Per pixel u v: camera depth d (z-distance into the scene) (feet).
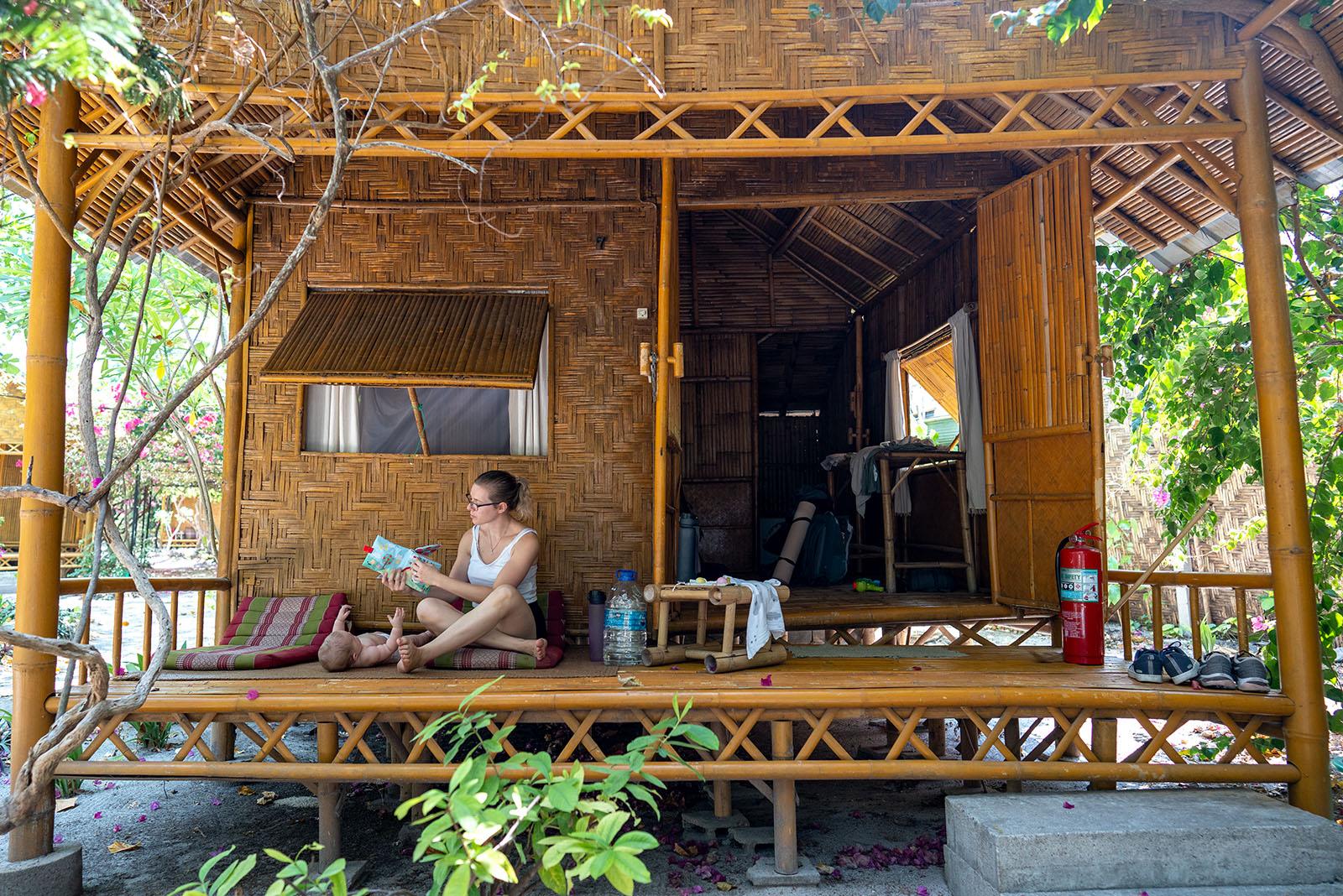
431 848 11.22
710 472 26.16
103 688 7.21
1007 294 15.78
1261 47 11.44
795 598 17.56
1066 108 13.93
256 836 11.95
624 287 15.43
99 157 11.36
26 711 10.33
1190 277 16.78
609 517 14.98
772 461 30.40
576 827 6.13
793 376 29.40
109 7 5.36
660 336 13.29
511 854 9.75
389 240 15.52
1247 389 15.28
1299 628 10.87
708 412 26.40
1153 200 15.61
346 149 7.70
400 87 10.92
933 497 21.74
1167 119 13.60
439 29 10.96
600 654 12.63
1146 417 19.45
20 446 37.63
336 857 10.52
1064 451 14.11
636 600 12.52
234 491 15.11
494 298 15.46
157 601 7.47
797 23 11.21
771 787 10.96
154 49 8.54
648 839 5.63
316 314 15.03
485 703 10.27
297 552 14.76
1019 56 11.15
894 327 24.16
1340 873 9.29
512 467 14.98
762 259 26.45
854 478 20.31
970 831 9.69
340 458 14.90
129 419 33.78
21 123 11.63
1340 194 15.61
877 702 10.43
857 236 22.68
